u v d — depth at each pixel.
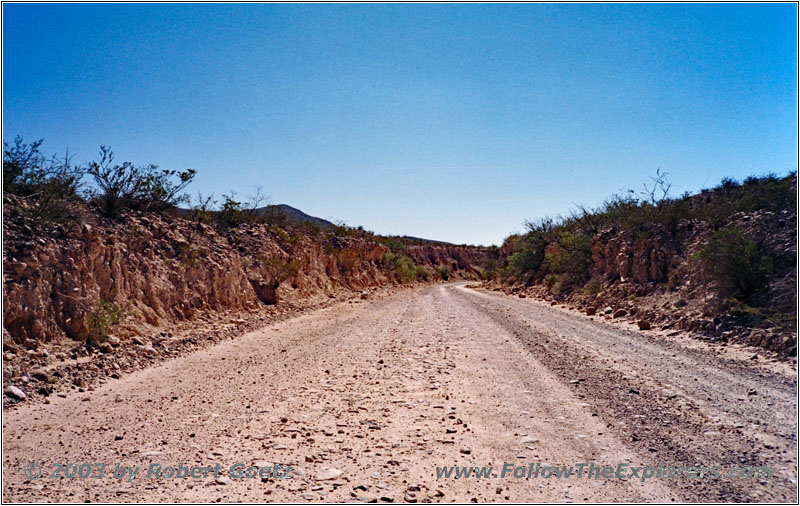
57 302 10.05
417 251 89.94
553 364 10.59
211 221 23.64
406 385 8.90
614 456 5.56
